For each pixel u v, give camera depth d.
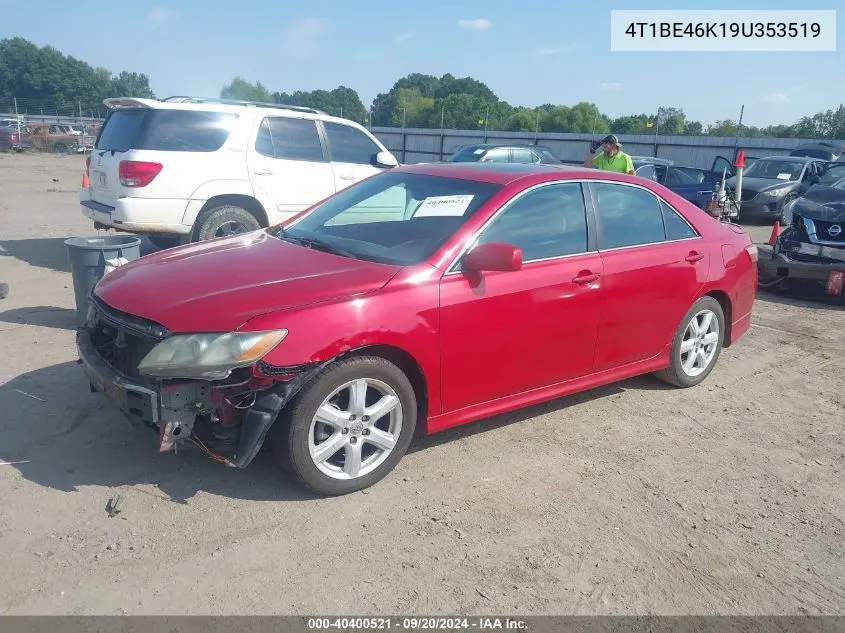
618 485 4.06
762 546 3.55
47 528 3.30
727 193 16.14
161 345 3.31
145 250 10.35
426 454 4.29
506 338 4.13
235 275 3.77
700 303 5.39
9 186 18.89
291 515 3.53
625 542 3.51
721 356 6.56
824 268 8.56
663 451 4.53
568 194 4.59
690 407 5.27
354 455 3.68
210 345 3.29
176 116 8.12
